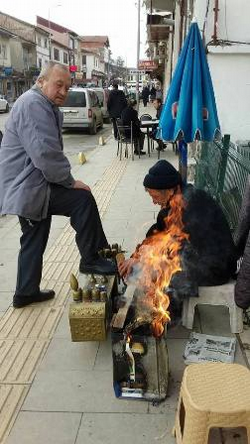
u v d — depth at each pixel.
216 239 3.17
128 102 13.85
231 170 4.53
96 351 3.15
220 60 6.46
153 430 2.43
